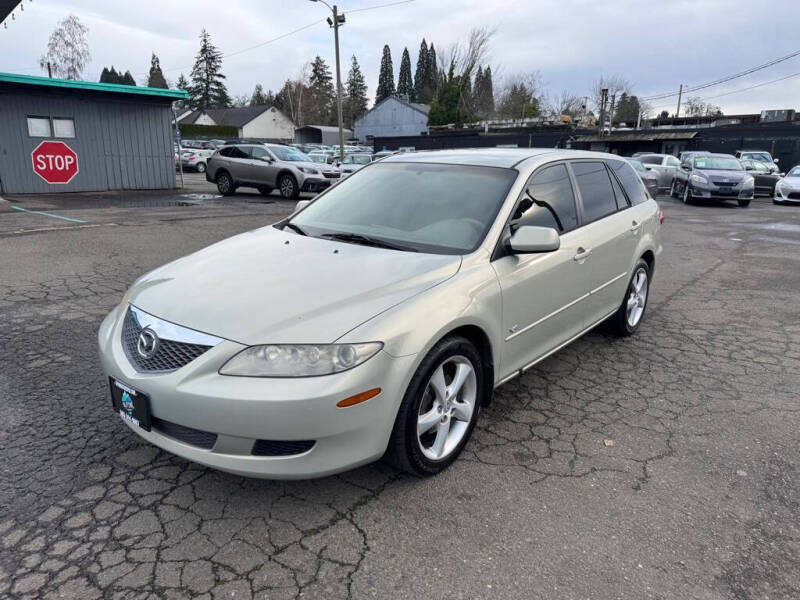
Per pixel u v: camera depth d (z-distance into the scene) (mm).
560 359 4773
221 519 2656
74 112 17719
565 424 3656
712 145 36031
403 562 2424
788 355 4969
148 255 8188
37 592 2211
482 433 3518
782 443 3488
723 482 3066
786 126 33750
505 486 2975
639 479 3072
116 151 18844
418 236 3510
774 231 12586
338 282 2889
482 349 3285
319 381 2443
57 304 5777
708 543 2590
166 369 2611
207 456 2543
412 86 106438
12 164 16797
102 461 3082
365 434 2584
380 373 2561
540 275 3584
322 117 96812
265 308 2676
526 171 3822
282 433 2439
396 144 47125
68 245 8766
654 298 6805
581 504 2844
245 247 3508
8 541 2475
